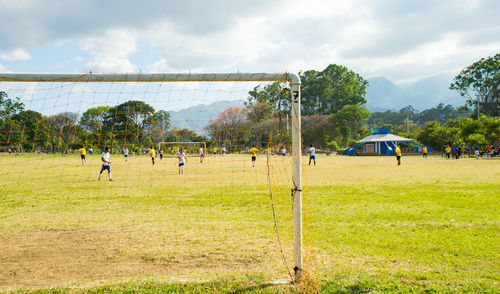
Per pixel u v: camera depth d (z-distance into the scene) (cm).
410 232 578
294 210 403
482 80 7181
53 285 382
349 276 396
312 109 9256
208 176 1617
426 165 2325
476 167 2061
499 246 499
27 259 474
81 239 566
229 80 465
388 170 1891
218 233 592
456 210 746
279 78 440
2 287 378
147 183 1323
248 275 405
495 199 872
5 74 471
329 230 593
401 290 360
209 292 362
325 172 1784
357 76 8912
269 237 566
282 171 1883
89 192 1081
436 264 434
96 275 416
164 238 566
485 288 363
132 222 677
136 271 428
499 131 3706
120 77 478
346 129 7056
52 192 1085
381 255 468
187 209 798
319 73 8869
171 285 376
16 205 862
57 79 477
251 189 1123
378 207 786
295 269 395
